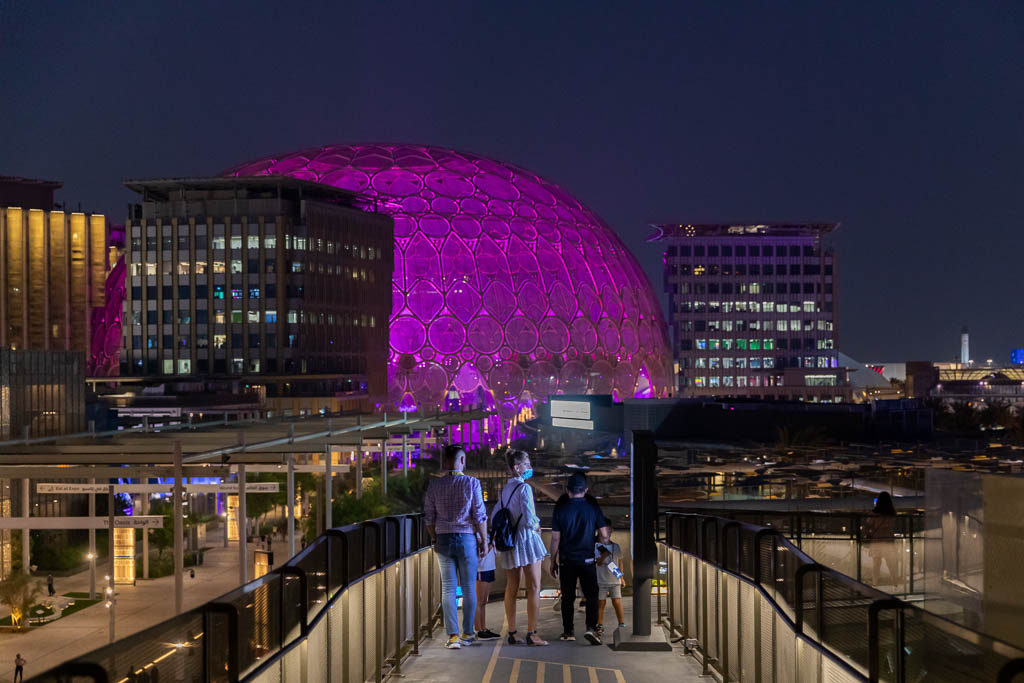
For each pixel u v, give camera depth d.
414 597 13.39
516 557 13.21
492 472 67.12
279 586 7.56
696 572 13.07
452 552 12.64
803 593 8.41
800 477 61.00
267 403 120.56
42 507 65.44
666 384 190.25
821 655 7.79
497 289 157.75
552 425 125.19
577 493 13.53
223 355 128.25
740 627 10.56
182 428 35.81
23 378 67.19
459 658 12.45
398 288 152.12
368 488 53.91
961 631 5.49
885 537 15.83
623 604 18.72
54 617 52.22
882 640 6.62
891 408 91.00
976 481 9.33
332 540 9.37
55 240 168.00
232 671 6.37
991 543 9.17
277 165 168.75
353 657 10.00
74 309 169.50
